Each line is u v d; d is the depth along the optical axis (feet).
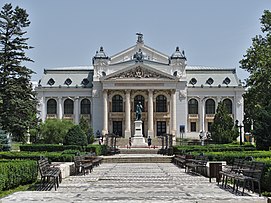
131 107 406.62
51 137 297.53
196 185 89.20
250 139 295.89
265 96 206.39
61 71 419.95
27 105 193.98
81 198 67.15
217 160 128.88
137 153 245.45
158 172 124.67
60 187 86.22
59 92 410.31
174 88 401.29
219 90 410.93
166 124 407.03
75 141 211.41
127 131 400.67
